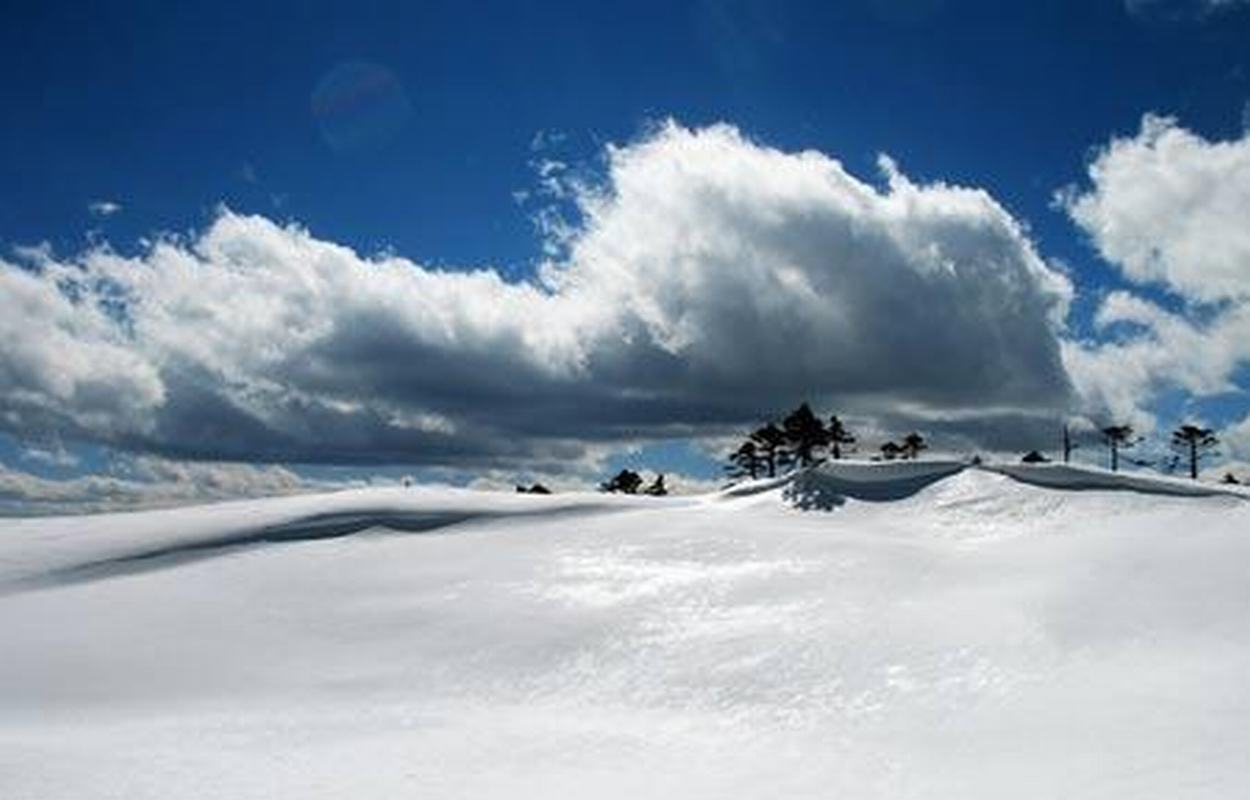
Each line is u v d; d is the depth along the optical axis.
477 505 48.84
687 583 35.22
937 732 21.78
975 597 31.14
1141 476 44.56
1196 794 16.20
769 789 18.86
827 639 28.59
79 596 38.41
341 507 48.34
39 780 20.38
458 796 19.02
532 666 29.14
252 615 35.19
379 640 32.19
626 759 21.25
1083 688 23.20
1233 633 26.14
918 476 48.22
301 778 20.30
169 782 20.14
